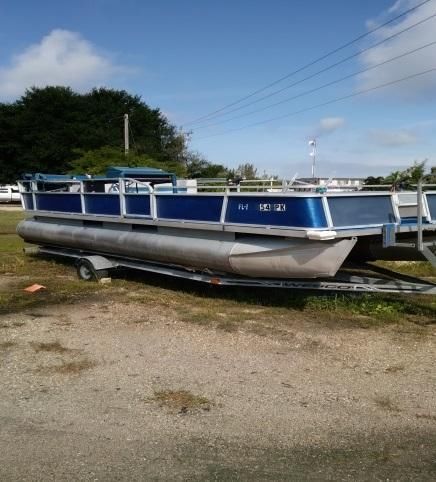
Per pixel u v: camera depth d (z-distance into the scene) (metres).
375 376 4.86
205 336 6.09
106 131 53.62
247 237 7.07
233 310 7.21
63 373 5.01
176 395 4.48
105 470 3.38
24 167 54.50
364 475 3.31
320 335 6.07
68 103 56.06
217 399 4.41
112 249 9.26
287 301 7.51
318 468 3.39
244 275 7.25
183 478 3.29
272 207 6.51
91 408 4.26
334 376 4.87
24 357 5.45
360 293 7.58
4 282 9.55
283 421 4.01
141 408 4.25
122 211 8.92
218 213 7.23
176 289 8.64
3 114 56.22
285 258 6.59
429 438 3.76
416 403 4.31
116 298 8.08
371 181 9.20
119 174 10.23
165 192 8.34
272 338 5.98
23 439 3.78
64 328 6.47
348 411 4.17
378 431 3.86
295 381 4.77
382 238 6.59
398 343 5.78
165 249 8.01
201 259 7.49
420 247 6.42
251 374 4.93
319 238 6.00
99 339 6.03
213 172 35.88
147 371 5.04
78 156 50.16
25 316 7.05
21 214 30.50
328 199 6.15
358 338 5.96
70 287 8.85
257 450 3.61
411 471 3.35
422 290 6.72
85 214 9.96
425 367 5.08
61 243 10.79
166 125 59.50
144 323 6.66
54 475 3.33
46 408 4.27
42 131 54.66
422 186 6.84
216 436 3.80
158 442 3.72
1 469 3.40
